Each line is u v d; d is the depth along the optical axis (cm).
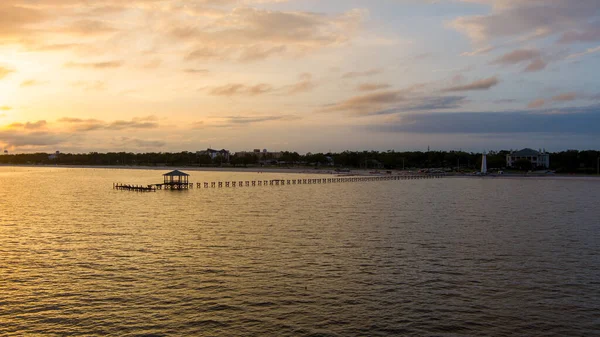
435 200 8844
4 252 4084
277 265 3656
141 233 5034
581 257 3975
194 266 3625
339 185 13650
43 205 7919
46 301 2867
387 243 4509
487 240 4681
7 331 2461
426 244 4469
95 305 2803
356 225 5612
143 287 3117
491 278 3347
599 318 2645
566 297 2967
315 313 2694
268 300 2886
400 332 2462
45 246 4341
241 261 3778
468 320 2612
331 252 4106
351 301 2877
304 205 7912
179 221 5941
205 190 11425
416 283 3225
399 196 9762
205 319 2606
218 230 5225
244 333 2439
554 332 2473
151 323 2555
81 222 5862
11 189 11881
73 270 3512
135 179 17275
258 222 5850
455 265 3691
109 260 3806
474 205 7931
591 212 6975
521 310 2755
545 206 7781
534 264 3734
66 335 2416
